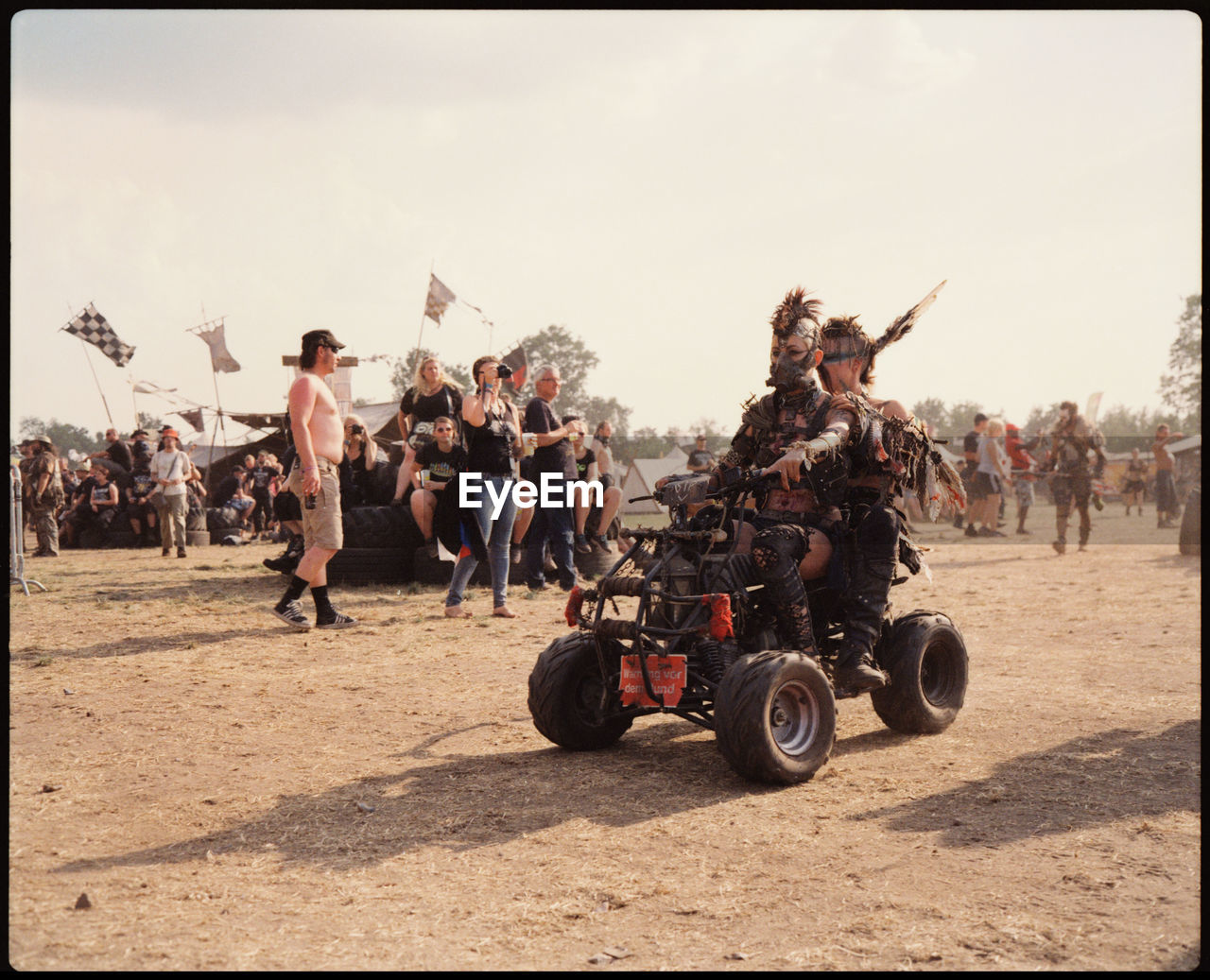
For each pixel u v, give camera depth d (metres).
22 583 11.02
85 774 4.44
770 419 4.80
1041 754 4.64
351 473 12.04
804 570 4.62
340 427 8.36
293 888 3.20
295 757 4.71
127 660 7.07
